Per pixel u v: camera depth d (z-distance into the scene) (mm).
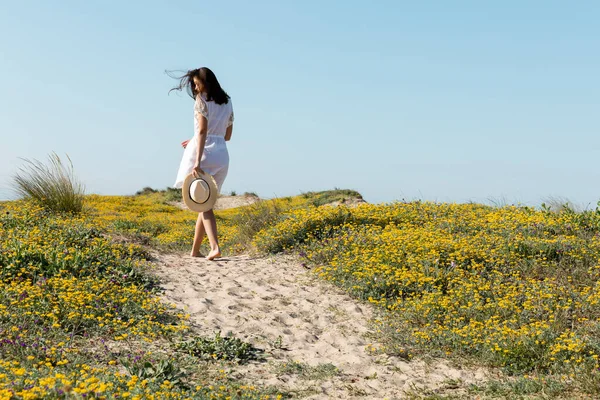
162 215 18359
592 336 5305
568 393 4188
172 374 4121
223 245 11039
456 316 6047
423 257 7602
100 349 4645
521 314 5957
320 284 7336
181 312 5973
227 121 8062
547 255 7926
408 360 5055
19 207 10492
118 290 6219
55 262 6660
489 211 11352
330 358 5082
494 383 4410
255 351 5094
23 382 3240
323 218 9812
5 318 4945
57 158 11773
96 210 16875
